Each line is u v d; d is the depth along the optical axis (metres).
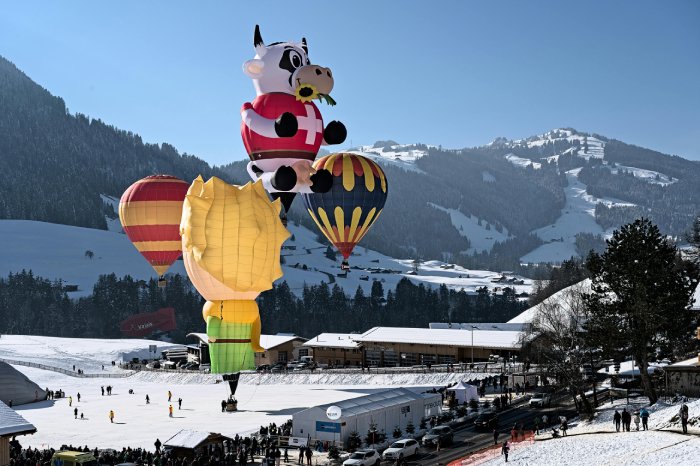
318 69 61.53
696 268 64.25
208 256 55.38
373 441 57.31
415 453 53.09
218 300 57.94
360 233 72.12
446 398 73.31
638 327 57.97
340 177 69.88
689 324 58.88
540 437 53.44
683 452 39.16
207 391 96.94
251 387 97.94
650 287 57.78
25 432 37.22
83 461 48.53
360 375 96.69
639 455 40.62
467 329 113.19
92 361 137.75
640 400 60.22
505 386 79.31
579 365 62.22
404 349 108.81
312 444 57.78
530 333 81.62
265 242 56.16
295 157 61.78
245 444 56.47
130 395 96.56
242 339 58.62
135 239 75.94
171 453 53.22
